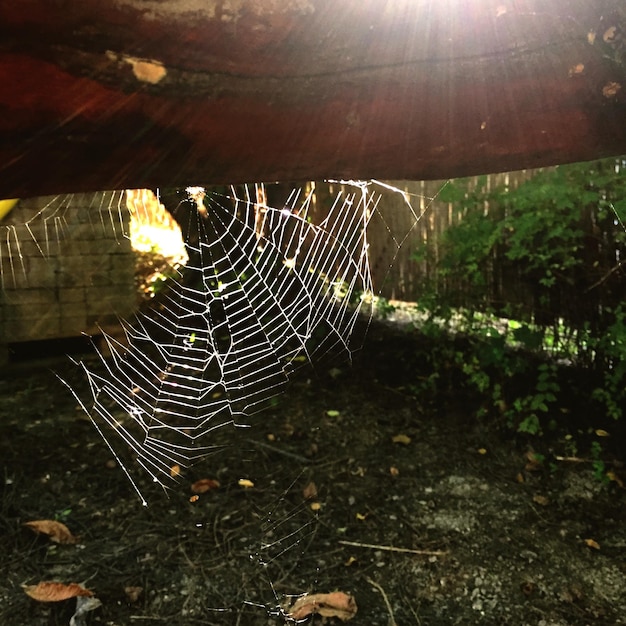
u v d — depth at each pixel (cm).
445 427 348
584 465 304
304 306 418
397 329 477
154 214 408
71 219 345
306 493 284
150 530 259
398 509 276
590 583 229
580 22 73
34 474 298
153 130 68
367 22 71
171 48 64
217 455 314
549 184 319
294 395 379
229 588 226
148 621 210
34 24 57
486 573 235
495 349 336
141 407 342
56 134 64
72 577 230
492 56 75
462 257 369
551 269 355
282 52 70
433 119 79
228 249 420
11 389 392
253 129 74
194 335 405
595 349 345
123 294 421
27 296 398
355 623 210
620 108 80
